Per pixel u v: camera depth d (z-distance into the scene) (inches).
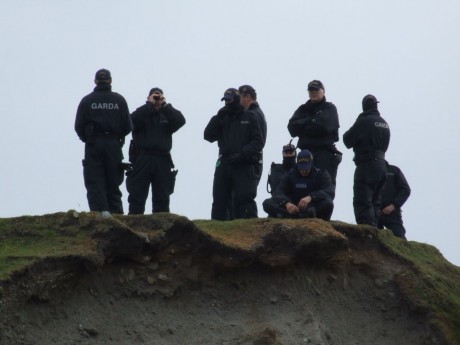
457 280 2593.5
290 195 2534.5
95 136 2375.7
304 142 2610.7
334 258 2404.0
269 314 2290.8
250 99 2662.4
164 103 2534.5
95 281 2162.9
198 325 2219.5
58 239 2170.3
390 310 2439.7
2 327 1969.7
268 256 2337.6
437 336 2364.7
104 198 2358.5
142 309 2192.4
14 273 2012.8
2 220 2237.9
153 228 2241.6
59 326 2071.9
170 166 2532.0
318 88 2603.3
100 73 2406.5
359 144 2605.8
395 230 2753.4
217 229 2380.7
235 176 2559.1
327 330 2310.5
